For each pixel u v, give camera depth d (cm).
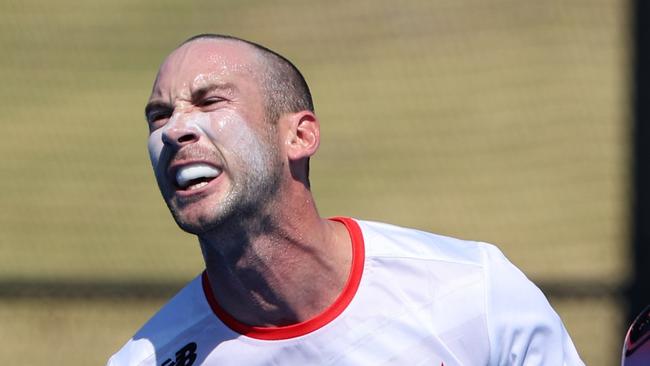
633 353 938
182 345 1041
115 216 3975
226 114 971
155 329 1062
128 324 3014
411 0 5712
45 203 4069
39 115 4812
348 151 4481
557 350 1019
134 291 3158
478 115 4716
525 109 4725
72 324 3022
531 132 4541
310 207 1000
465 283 1008
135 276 3400
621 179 4072
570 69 4984
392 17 5556
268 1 5806
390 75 5069
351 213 3972
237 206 958
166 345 1048
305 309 1006
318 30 5512
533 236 3719
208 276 1034
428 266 1018
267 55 1024
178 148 962
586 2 5475
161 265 3541
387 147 4488
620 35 5184
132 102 4909
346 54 5291
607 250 3512
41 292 3155
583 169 4206
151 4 5834
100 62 5266
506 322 997
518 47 5238
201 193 956
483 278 1012
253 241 977
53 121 4759
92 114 4803
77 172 4331
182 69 993
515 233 3762
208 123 964
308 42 5409
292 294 998
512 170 4256
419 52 5266
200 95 980
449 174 4269
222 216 952
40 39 5428
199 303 1048
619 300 2856
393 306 1003
